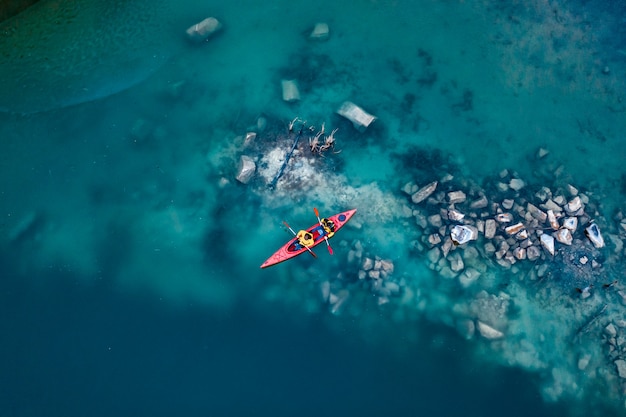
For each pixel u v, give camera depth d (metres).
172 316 14.97
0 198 15.99
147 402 14.07
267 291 15.19
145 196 16.11
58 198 16.09
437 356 14.64
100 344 14.62
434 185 15.95
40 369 14.33
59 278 15.27
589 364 14.55
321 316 14.93
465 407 14.20
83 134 16.83
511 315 14.91
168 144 16.75
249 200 15.99
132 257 15.47
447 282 15.20
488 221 15.62
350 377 14.47
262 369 14.50
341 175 16.31
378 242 15.52
